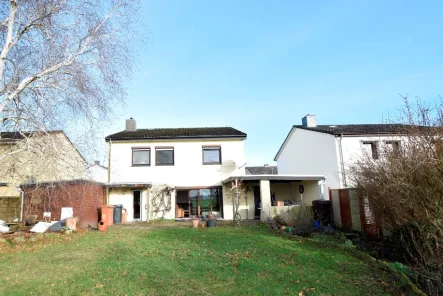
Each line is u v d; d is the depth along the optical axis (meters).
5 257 8.88
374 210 9.98
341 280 6.36
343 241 10.80
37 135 9.53
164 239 11.40
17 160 10.21
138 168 21.61
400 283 6.07
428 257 5.55
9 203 19.00
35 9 9.22
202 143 22.14
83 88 9.57
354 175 11.66
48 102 9.41
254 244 10.14
